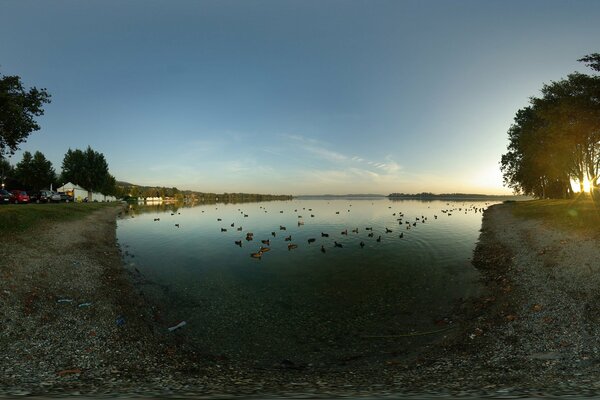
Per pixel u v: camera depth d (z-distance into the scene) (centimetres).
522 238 2956
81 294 1569
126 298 1639
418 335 1310
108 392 726
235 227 4894
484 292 1744
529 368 906
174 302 1678
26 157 9806
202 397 685
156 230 4544
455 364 1009
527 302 1480
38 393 709
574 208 4250
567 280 1619
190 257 2728
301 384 837
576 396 623
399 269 2270
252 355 1151
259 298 1731
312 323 1427
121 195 14438
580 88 3281
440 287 1877
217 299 1719
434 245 3148
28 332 1133
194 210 9825
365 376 937
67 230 3291
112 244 3266
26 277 1634
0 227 2578
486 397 639
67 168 10394
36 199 6431
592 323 1164
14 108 3052
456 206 11838
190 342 1245
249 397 682
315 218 6469
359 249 2980
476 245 3125
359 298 1723
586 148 4897
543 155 5488
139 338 1203
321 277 2097
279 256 2727
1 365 904
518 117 6931
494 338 1191
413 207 11381
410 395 682
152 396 691
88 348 1071
